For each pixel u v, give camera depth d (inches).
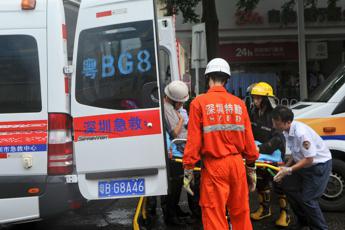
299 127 181.0
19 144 166.9
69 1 187.0
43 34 167.9
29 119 166.9
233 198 152.8
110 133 164.2
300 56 479.5
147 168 163.8
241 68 615.5
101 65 166.4
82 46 166.9
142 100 163.8
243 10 569.9
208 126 149.1
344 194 225.9
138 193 164.4
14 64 168.6
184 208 247.6
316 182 183.2
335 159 225.9
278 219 210.2
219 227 147.6
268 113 209.2
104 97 165.5
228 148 150.2
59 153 165.9
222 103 151.6
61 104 166.4
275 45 613.9
